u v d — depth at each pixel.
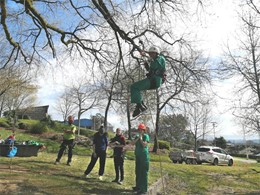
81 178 12.35
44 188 9.92
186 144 65.25
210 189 16.67
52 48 13.52
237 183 18.66
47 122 38.16
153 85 7.61
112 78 14.00
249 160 55.75
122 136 12.88
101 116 61.75
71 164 15.63
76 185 10.99
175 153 30.53
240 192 16.30
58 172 12.99
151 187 12.66
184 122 58.12
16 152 17.03
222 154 32.41
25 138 29.94
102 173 12.80
